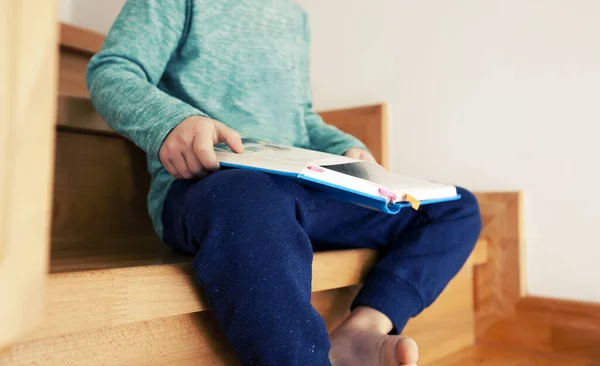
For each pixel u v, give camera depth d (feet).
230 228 1.84
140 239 3.48
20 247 1.11
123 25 2.70
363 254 2.72
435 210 2.72
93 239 3.26
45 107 1.15
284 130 3.14
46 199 1.15
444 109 4.36
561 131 3.87
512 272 3.98
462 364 3.39
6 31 1.07
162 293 1.80
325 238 2.73
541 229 3.92
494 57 4.17
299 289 1.82
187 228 2.08
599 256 3.69
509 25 4.12
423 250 2.59
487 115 4.18
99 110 2.49
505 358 3.59
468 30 4.29
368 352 2.09
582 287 3.74
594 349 3.58
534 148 3.97
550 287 3.87
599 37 3.75
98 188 3.30
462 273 3.86
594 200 3.72
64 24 4.39
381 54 4.68
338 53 4.91
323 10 5.02
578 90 3.82
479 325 4.09
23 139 1.11
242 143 2.40
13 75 1.09
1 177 1.07
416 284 2.50
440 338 3.57
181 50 2.90
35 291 1.13
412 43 4.54
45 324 1.49
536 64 3.99
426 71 4.46
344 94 4.86
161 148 2.15
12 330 1.09
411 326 3.24
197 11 2.91
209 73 2.92
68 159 3.16
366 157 3.17
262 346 1.73
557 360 3.61
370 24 4.75
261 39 3.17
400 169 4.54
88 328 1.59
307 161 2.00
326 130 3.45
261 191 1.92
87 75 2.61
